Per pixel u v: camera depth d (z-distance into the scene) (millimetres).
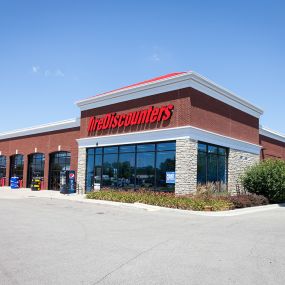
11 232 11867
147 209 19672
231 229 13125
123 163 27844
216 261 8344
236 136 28906
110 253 9039
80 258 8469
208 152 25688
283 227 13711
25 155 42094
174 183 23812
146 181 25859
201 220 15727
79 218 15883
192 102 23812
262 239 11141
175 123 24125
